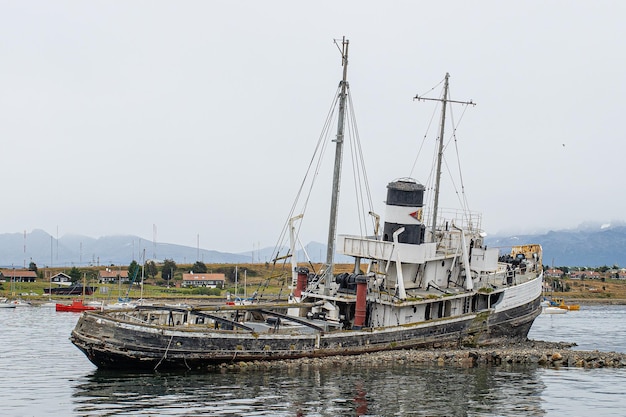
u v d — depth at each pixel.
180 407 48.12
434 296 70.94
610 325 125.38
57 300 174.38
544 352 71.06
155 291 196.88
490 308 76.06
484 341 75.62
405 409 49.56
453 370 63.31
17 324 108.44
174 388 53.09
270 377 57.50
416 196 71.12
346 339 65.38
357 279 66.75
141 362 56.50
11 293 187.38
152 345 56.28
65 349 76.12
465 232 78.44
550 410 50.72
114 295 186.12
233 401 49.84
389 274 73.50
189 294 192.50
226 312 69.00
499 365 66.88
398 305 68.00
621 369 66.31
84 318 57.12
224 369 59.44
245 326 60.78
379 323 69.88
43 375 59.16
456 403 51.69
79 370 61.53
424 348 70.81
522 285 79.31
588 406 52.00
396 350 68.56
